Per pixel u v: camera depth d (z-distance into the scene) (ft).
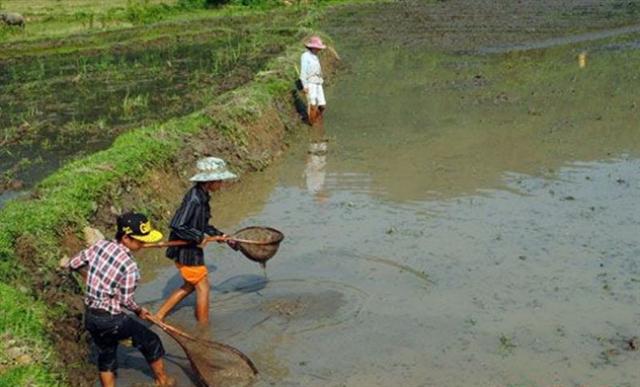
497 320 23.65
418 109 52.06
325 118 50.62
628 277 26.17
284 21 100.99
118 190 30.96
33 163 39.96
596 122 46.52
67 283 24.17
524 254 28.14
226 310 24.93
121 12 102.99
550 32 83.35
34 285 23.13
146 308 25.36
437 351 22.09
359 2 121.70
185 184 35.45
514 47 75.10
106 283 19.45
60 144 43.57
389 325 23.61
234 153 39.27
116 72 67.26
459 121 48.24
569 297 24.90
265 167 40.14
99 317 19.53
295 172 39.32
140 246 20.75
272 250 24.94
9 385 18.08
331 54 68.28
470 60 69.77
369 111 52.08
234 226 32.01
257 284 26.66
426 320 23.81
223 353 20.89
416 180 37.09
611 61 65.46
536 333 22.84
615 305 24.32
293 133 46.80
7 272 22.82
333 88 60.03
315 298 25.48
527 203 33.22
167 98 55.21
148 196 32.48
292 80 52.06
